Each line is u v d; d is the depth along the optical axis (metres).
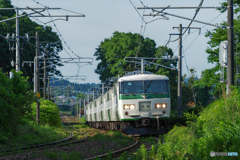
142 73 41.09
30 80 94.75
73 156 21.64
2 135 30.64
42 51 101.88
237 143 16.17
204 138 20.36
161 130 38.62
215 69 53.06
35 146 30.20
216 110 24.91
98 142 31.14
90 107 84.94
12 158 21.44
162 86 38.47
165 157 19.53
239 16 49.50
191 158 17.47
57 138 38.88
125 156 22.17
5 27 83.38
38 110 50.69
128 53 94.69
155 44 100.31
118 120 41.78
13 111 31.94
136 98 37.97
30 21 99.06
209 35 53.16
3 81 32.62
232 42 26.95
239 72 44.97
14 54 85.06
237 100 22.88
